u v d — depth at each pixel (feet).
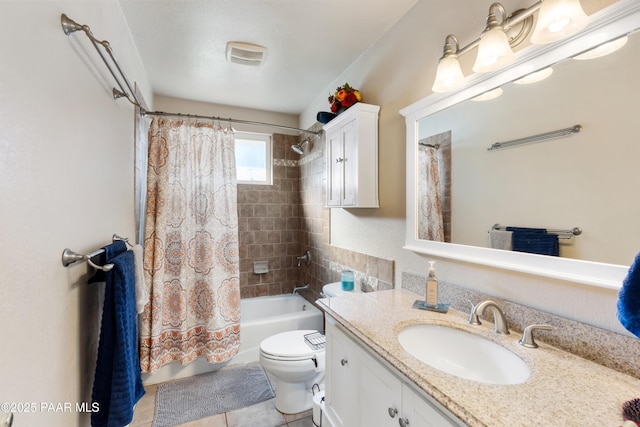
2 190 1.86
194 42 6.19
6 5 1.91
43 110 2.38
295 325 8.58
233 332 7.77
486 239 3.80
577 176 2.87
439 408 2.43
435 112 4.55
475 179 3.95
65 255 2.74
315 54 6.70
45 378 2.43
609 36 2.62
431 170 4.67
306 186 10.36
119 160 4.83
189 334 7.36
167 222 7.25
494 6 3.24
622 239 2.57
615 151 2.60
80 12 3.23
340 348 4.17
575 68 2.87
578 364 2.70
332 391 4.42
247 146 10.71
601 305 2.75
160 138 7.18
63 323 2.77
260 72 7.60
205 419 5.83
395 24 5.60
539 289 3.25
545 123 3.13
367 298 4.75
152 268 6.94
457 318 3.84
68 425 2.91
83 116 3.24
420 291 4.92
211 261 7.51
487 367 3.27
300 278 10.98
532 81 3.25
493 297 3.74
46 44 2.43
